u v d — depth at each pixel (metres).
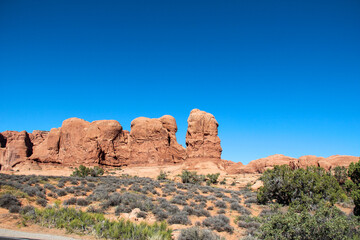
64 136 100.56
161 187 30.59
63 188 24.23
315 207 19.06
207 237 11.05
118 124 103.00
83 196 21.64
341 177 48.25
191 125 89.62
